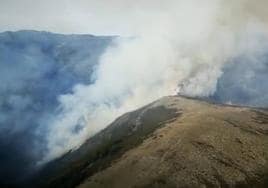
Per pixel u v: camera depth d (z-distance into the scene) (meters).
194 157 101.06
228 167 96.94
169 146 109.06
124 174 101.06
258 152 104.06
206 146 106.25
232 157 101.25
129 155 113.94
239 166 97.56
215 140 109.31
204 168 96.38
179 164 98.88
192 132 115.38
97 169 118.44
